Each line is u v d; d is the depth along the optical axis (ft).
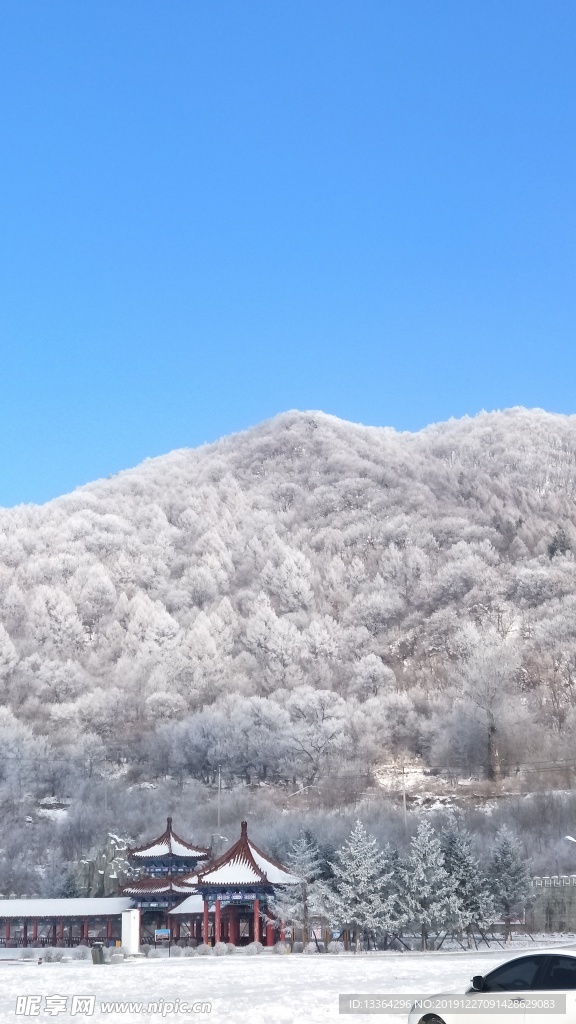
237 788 643.45
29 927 354.33
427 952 234.58
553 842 402.31
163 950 257.96
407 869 253.85
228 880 259.19
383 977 141.38
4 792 637.71
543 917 288.10
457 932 254.06
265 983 135.64
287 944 253.65
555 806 458.91
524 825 438.81
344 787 625.82
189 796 609.42
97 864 345.31
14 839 499.10
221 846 420.36
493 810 495.00
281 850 333.01
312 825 449.06
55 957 255.50
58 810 609.42
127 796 602.85
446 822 437.99
